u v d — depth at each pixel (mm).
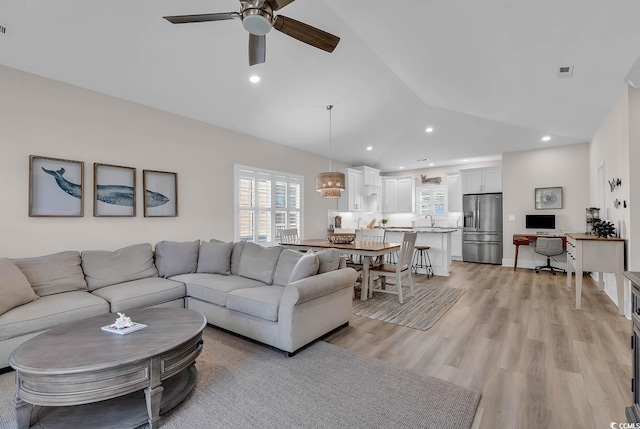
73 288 2996
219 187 4875
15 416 1787
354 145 6867
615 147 4066
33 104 3129
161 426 1720
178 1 2801
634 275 1679
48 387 1563
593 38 2514
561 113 4500
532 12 2332
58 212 3268
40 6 2580
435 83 4445
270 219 5719
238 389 2076
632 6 2090
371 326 3271
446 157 7762
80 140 3439
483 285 5137
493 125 6094
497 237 7312
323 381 2176
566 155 6527
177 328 2057
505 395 2012
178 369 1860
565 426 1710
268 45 3547
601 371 2305
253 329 2781
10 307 2400
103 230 3609
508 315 3602
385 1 2764
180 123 4379
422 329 3178
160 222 4141
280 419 1770
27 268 2803
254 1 1928
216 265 3826
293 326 2547
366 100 5164
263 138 5625
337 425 1721
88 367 1553
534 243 6656
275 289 2994
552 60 2953
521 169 6980
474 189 7684
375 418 1777
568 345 2764
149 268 3656
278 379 2203
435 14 2676
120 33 2980
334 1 3074
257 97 4398
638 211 3471
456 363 2445
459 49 3168
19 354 1688
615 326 3227
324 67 4121
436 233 6047
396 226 9273
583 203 6336
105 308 2766
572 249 4488
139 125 3939
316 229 6859
